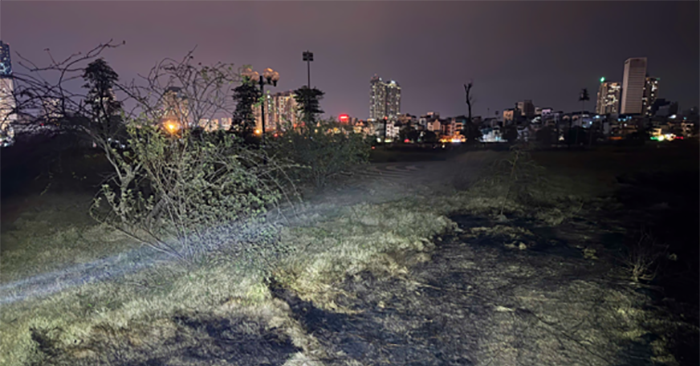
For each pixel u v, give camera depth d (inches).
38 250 214.7
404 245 230.7
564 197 408.2
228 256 183.6
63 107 206.5
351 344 123.2
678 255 218.8
